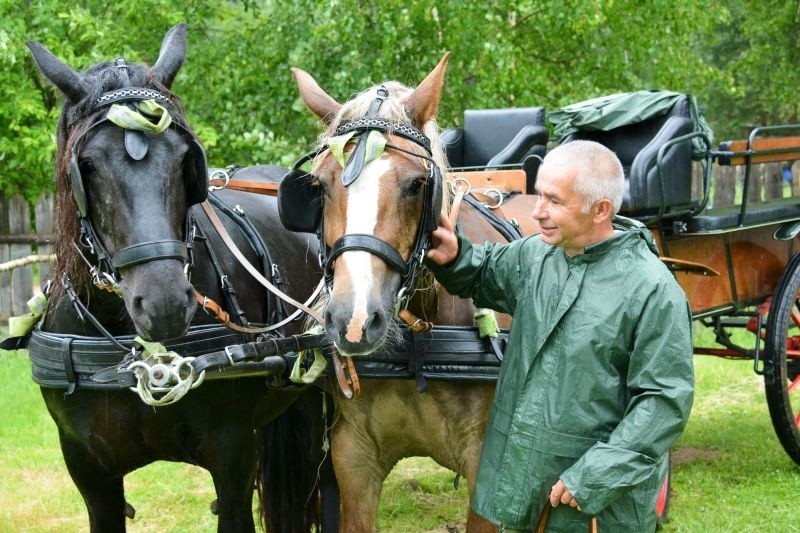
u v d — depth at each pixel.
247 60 8.37
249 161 8.77
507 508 2.52
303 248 3.84
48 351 2.97
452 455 3.19
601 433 2.45
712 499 4.89
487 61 8.31
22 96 8.67
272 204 3.93
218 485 3.16
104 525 3.30
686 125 4.96
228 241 3.15
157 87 2.82
